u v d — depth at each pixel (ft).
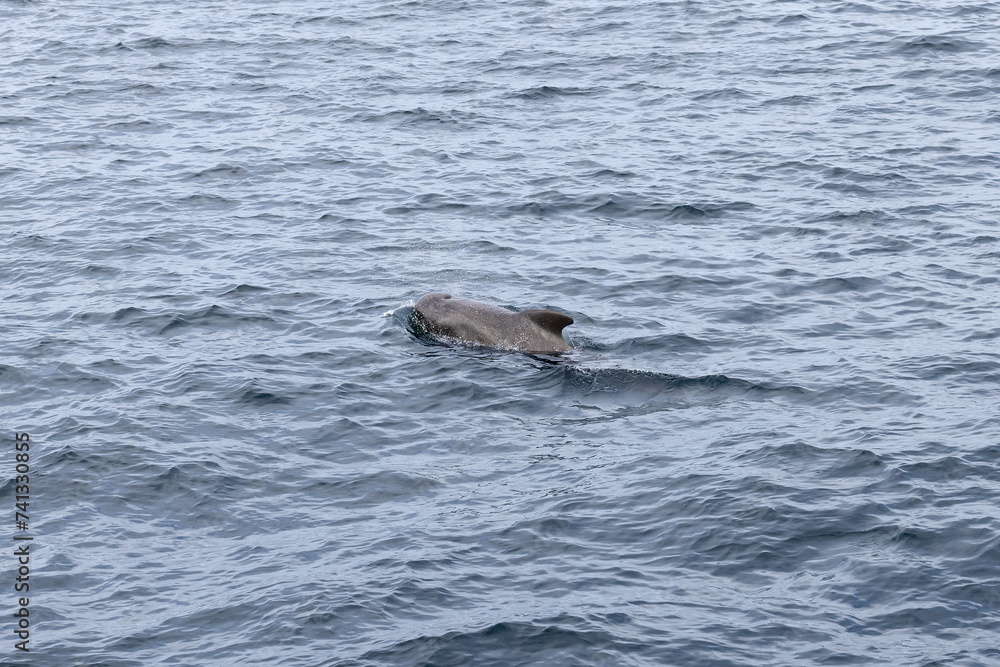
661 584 83.30
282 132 211.61
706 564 85.56
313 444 105.91
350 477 100.12
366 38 281.74
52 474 99.66
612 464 101.09
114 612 81.56
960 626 77.20
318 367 121.60
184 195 179.42
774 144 197.36
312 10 315.17
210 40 283.38
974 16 276.21
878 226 160.25
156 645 77.82
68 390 116.16
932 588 81.10
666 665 74.69
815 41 261.24
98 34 291.58
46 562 87.51
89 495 96.68
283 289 143.23
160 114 224.12
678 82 236.43
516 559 86.99
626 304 138.00
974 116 206.39
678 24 282.36
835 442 102.63
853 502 92.22
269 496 97.19
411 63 257.96
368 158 196.44
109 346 126.62
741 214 167.63
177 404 112.57
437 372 120.26
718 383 116.06
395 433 107.96
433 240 160.35
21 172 191.11
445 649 76.38
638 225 165.27
